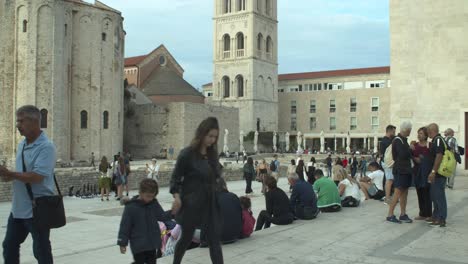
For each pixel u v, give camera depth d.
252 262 9.08
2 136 56.50
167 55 111.81
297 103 115.62
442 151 12.38
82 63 60.56
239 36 104.94
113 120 63.69
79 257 10.58
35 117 7.15
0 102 56.69
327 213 15.38
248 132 99.81
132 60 108.31
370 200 18.98
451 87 28.44
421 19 29.30
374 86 107.12
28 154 7.11
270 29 108.00
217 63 106.69
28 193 7.13
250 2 102.12
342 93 109.88
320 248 10.20
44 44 55.88
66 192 29.14
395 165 13.23
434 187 12.58
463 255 9.48
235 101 103.62
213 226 7.29
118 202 25.80
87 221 18.89
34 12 55.47
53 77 56.31
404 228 12.48
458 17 28.30
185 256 9.55
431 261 9.02
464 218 13.89
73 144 59.91
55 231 16.58
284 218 13.29
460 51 28.23
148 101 89.00
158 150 77.31
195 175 7.12
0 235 15.85
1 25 56.50
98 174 31.30
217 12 107.31
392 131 17.39
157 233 8.14
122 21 67.19
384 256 9.45
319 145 112.25
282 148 103.00
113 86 63.72
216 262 7.24
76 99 60.12
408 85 29.59
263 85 105.38
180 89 96.50
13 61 56.31
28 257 12.54
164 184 34.59
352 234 11.73
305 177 36.44
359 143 108.88
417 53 29.39
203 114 78.50
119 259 10.34
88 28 60.97
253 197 27.77
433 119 28.91
